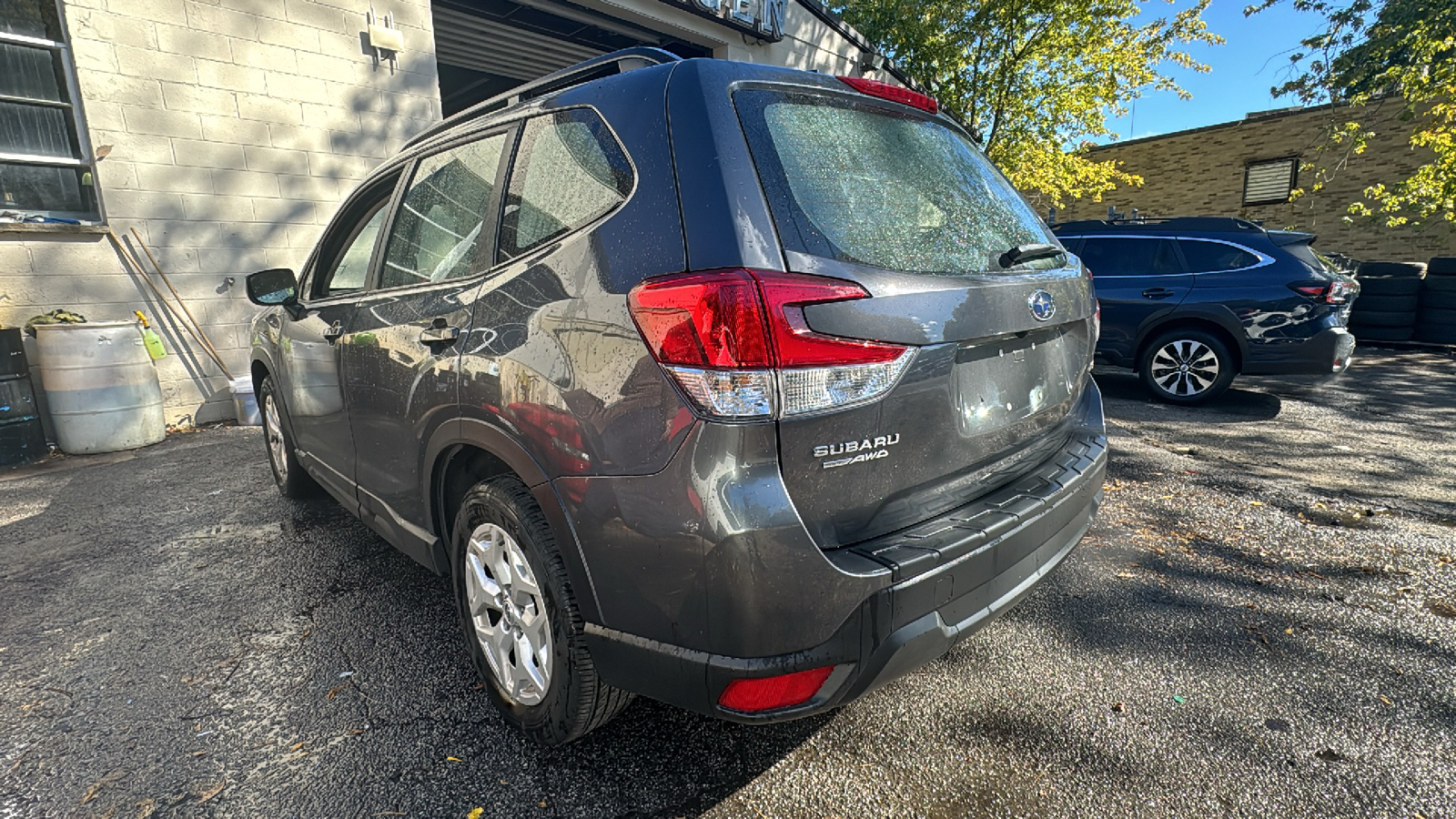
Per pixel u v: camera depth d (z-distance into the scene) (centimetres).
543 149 196
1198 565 312
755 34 1013
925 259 171
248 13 629
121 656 249
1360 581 296
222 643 256
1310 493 405
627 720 210
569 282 169
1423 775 185
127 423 541
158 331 609
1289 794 179
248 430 614
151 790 185
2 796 184
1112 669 234
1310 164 1548
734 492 140
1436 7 1080
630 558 153
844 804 177
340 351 272
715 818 173
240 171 638
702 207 152
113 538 359
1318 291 595
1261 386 752
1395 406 648
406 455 233
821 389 144
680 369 144
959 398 176
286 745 202
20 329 517
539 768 190
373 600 287
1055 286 207
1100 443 238
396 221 258
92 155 569
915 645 156
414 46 730
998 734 202
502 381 179
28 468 502
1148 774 187
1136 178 1430
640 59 192
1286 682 226
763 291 140
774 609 142
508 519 185
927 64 1277
